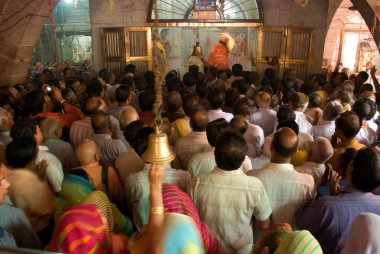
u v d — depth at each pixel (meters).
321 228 2.13
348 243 1.69
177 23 9.60
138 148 2.48
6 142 3.41
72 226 1.38
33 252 0.88
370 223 1.61
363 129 3.84
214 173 2.18
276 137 2.32
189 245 1.09
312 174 2.75
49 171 2.78
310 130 4.00
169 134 3.66
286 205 2.34
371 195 2.10
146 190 2.35
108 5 9.63
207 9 9.50
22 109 5.00
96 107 3.95
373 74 7.59
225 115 4.18
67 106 4.51
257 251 1.66
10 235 1.83
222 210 2.16
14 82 7.43
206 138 3.21
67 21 19.89
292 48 9.60
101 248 1.44
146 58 9.81
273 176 2.34
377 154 2.04
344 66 11.91
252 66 12.30
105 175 2.69
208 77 7.66
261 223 2.28
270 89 5.59
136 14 9.66
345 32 11.58
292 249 1.31
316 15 9.58
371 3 6.70
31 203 2.39
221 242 2.23
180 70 13.32
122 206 2.84
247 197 2.13
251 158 3.35
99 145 3.32
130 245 1.23
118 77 9.91
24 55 7.42
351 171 2.11
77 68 13.19
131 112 3.67
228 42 9.69
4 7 6.35
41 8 7.15
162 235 1.10
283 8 9.59
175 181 2.50
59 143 3.46
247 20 9.66
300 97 3.98
